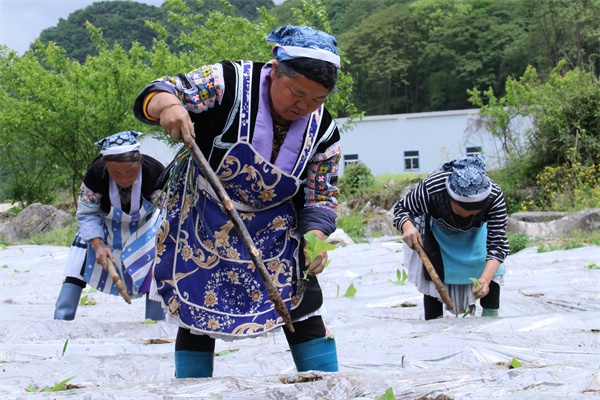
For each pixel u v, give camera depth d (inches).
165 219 121.3
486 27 2719.0
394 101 2787.9
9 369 152.9
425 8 2869.1
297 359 125.6
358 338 193.3
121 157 207.2
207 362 125.5
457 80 2691.9
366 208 796.6
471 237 210.2
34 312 264.5
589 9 2199.8
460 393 111.7
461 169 199.8
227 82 114.6
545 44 2407.7
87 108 799.1
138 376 154.9
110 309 274.8
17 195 933.2
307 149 118.5
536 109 782.5
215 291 118.3
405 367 151.2
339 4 3518.7
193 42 754.8
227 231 118.4
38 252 511.2
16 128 816.9
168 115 108.3
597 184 697.6
